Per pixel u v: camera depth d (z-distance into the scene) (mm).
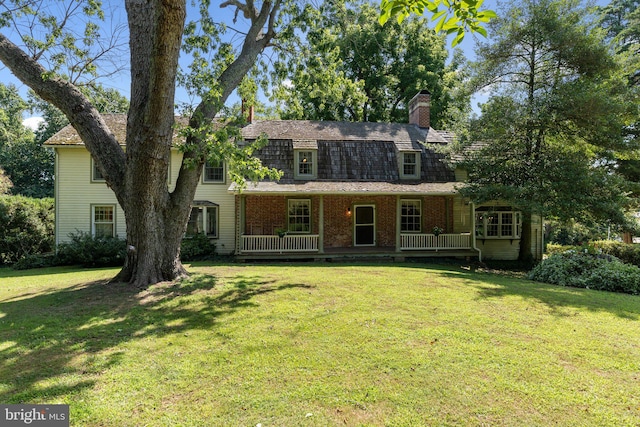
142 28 6852
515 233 15047
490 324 4918
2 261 13438
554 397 3020
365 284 7527
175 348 4008
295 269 9984
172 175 14203
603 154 12914
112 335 4422
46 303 5953
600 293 7512
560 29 11891
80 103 7266
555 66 12758
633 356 3898
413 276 8734
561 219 11938
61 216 13844
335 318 5086
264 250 13023
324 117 23250
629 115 11859
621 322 5145
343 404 2893
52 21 7727
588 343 4258
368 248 14438
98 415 2713
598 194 11734
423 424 2645
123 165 7395
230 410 2805
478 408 2852
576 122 11633
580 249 11109
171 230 7586
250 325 4785
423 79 21359
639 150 11836
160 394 3031
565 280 8914
